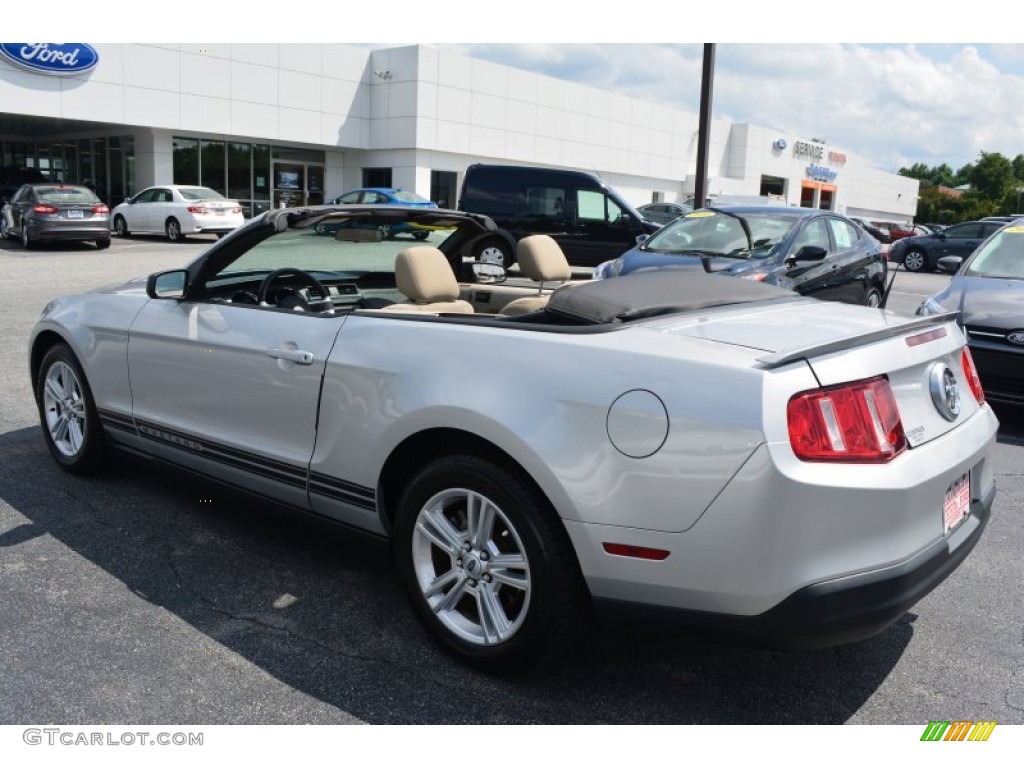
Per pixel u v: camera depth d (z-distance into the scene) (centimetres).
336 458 309
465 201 1417
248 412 345
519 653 264
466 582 280
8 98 2184
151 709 255
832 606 223
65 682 268
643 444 235
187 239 2202
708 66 1330
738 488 223
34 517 398
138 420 399
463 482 271
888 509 228
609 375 245
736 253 828
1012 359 584
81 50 2275
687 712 262
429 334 288
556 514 255
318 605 323
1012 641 309
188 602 322
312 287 416
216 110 2597
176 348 373
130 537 380
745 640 232
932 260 2169
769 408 223
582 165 3581
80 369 433
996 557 385
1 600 319
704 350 243
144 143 2572
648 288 311
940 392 263
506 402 258
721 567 228
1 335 830
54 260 1589
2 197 2486
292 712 256
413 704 262
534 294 436
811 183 5219
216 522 400
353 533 320
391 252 430
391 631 305
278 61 2722
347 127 2947
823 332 262
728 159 4566
